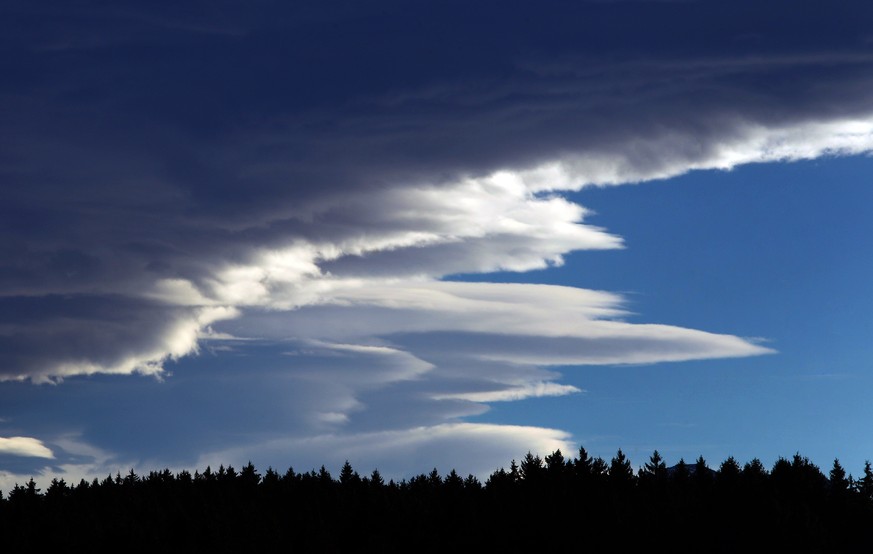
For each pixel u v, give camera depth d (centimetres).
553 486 17500
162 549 16538
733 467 16800
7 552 16900
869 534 15875
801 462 17025
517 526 16225
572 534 15712
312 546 16950
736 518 15625
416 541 16838
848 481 16688
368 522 17612
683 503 16150
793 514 15100
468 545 16400
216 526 17012
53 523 17412
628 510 15925
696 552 15162
